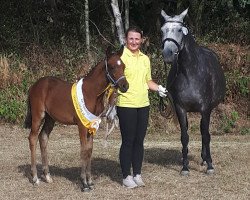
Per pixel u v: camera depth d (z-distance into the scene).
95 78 6.45
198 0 16.61
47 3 17.41
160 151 9.63
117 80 6.25
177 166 8.20
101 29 17.03
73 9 17.30
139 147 6.84
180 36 7.05
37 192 6.74
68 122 6.74
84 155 6.59
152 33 16.83
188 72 7.30
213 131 12.77
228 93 14.10
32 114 7.00
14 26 16.80
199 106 7.45
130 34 6.61
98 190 6.74
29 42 16.27
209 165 7.62
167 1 17.19
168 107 8.68
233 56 15.12
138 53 6.72
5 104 13.38
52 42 16.30
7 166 8.34
